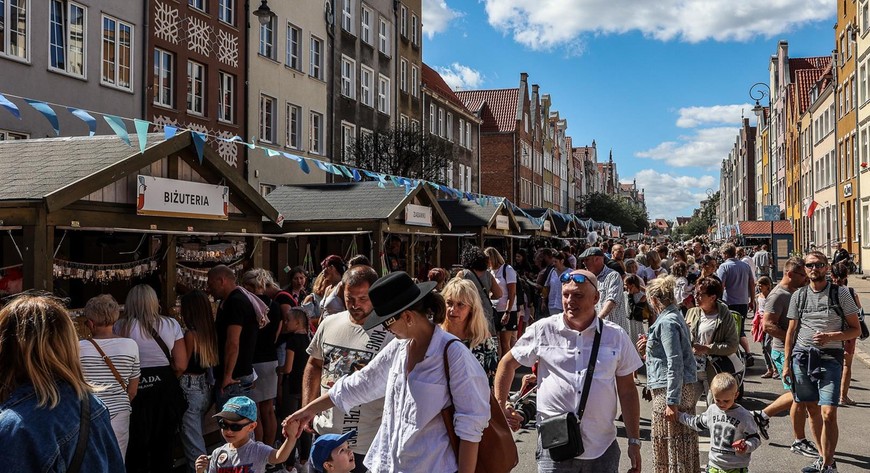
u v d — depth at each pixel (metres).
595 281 4.29
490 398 3.32
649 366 5.64
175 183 7.85
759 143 75.69
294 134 25.81
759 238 44.97
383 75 32.69
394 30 33.75
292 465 6.41
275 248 18.81
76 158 7.36
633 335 10.30
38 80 15.56
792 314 6.64
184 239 9.23
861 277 33.12
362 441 4.48
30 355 2.43
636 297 10.06
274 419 6.97
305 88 26.14
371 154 27.25
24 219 6.30
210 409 7.06
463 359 3.23
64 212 6.54
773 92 67.19
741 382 7.06
